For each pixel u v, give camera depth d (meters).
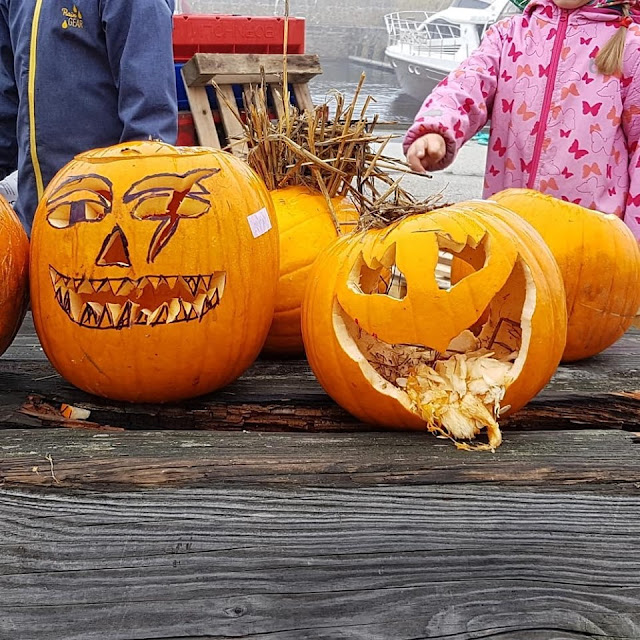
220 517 0.70
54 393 0.94
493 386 0.82
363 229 0.89
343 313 0.86
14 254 0.88
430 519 0.71
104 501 0.72
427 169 1.37
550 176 1.50
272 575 0.64
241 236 0.87
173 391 0.90
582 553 0.68
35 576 0.64
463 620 0.61
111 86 1.48
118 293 0.83
